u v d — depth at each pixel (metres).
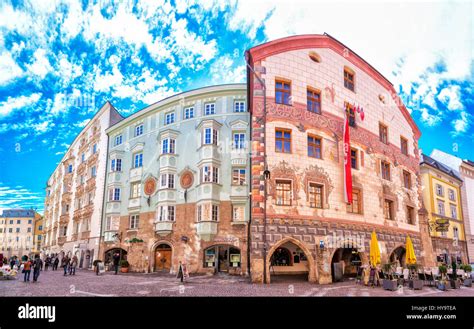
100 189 40.12
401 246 29.08
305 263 27.84
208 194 29.08
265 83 24.25
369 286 20.05
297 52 25.86
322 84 26.47
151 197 33.50
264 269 21.12
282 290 17.52
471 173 49.47
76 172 49.47
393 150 31.77
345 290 17.91
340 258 26.53
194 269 28.86
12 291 16.67
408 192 32.62
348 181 24.88
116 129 40.53
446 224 37.50
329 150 25.34
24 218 90.19
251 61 25.56
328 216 23.75
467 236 45.34
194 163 31.62
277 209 22.27
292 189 22.95
